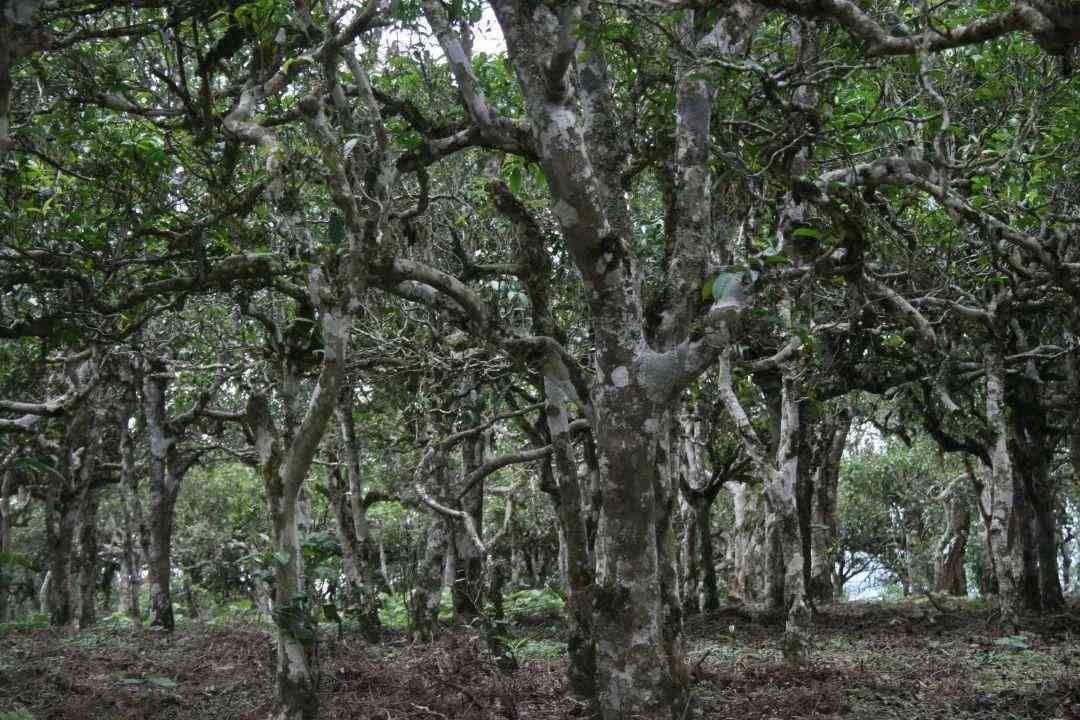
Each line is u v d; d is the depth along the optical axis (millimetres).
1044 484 18266
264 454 7910
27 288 10203
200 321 14281
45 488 23609
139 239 9578
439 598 13664
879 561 41031
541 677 10344
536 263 8445
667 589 6840
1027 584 18641
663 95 8031
